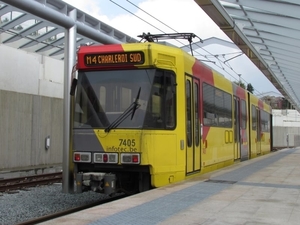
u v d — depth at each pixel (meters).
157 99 9.68
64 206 11.11
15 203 11.41
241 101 18.62
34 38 19.75
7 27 17.84
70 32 13.22
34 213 10.17
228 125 15.52
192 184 10.04
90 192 13.31
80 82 10.23
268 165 16.19
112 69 9.99
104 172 9.95
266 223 6.10
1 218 9.61
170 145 9.80
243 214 6.73
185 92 10.48
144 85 9.68
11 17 18.23
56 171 22.95
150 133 9.46
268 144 28.83
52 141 23.48
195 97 11.42
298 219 6.36
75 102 10.21
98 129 9.79
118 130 9.59
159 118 9.66
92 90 10.07
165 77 9.88
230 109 16.03
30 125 21.77
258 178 11.56
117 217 6.50
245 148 19.30
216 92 13.84
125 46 9.87
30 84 24.69
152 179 9.50
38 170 21.86
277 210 7.05
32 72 24.84
